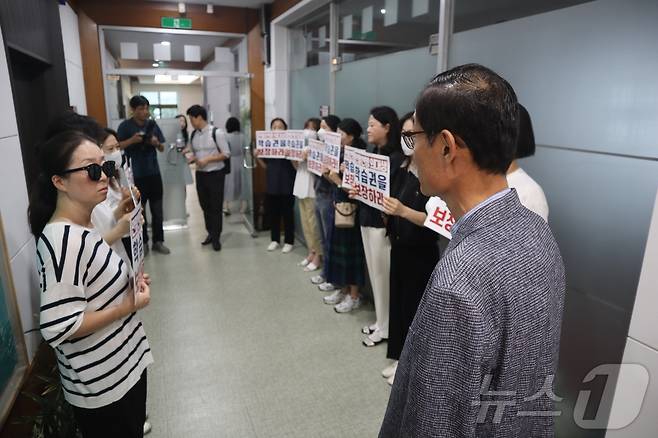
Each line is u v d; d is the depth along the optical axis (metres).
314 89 4.43
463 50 2.29
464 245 0.66
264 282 3.75
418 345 0.66
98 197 1.23
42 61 2.90
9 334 1.53
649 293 1.19
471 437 0.63
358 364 2.54
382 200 2.27
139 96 4.12
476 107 0.65
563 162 1.70
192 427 2.03
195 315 3.14
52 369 1.84
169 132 5.29
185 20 5.09
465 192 0.71
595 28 1.53
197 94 11.45
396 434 0.74
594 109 1.55
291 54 5.08
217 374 2.44
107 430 1.34
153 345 2.73
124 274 1.34
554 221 1.76
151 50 5.46
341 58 3.81
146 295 1.37
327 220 3.44
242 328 2.96
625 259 1.48
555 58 1.71
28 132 2.87
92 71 4.82
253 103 5.49
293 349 2.70
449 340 0.62
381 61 3.12
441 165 0.70
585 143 1.60
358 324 3.02
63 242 1.15
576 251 1.67
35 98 3.12
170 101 11.30
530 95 1.85
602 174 1.54
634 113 1.41
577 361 1.70
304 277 3.87
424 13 2.60
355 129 3.06
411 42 2.77
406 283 2.27
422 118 0.71
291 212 4.49
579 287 1.67
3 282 1.50
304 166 3.85
